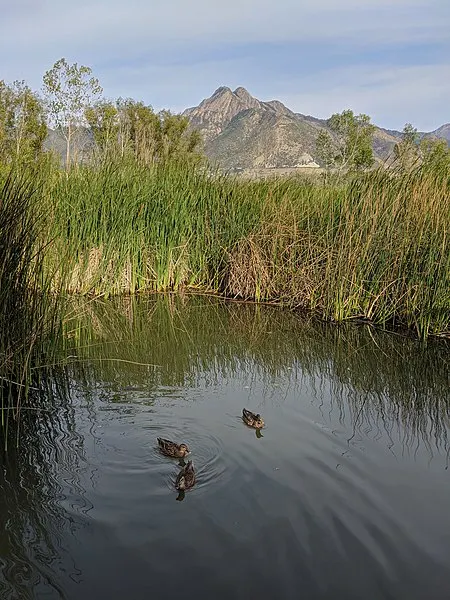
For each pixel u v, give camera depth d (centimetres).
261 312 1214
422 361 906
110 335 1050
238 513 496
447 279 988
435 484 547
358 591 407
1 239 719
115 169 1365
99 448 611
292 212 1287
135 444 620
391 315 1091
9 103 2255
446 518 492
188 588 410
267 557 441
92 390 778
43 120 2281
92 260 1283
